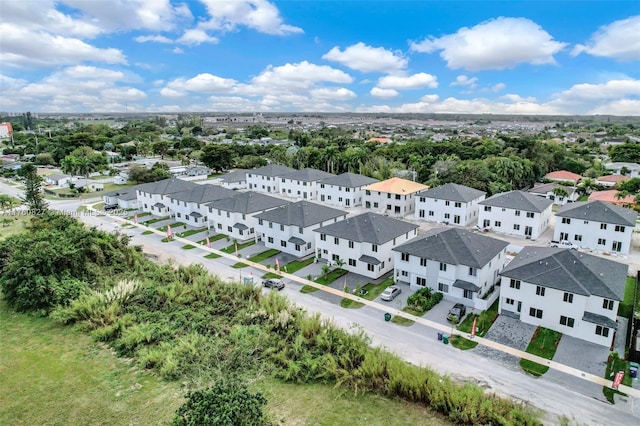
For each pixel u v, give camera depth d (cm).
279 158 13438
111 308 3712
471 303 4028
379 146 15112
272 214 5931
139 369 3083
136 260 5125
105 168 13500
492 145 13150
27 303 3969
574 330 3441
